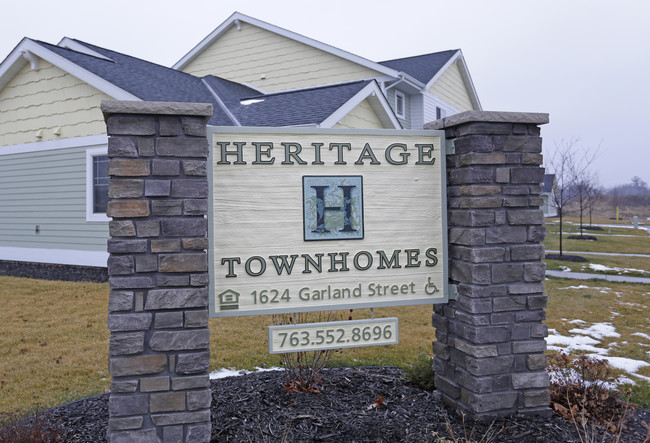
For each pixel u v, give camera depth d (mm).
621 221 52844
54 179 12820
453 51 22031
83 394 5375
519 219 4512
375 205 4660
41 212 13094
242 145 4355
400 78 17562
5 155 13719
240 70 19984
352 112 13234
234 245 4320
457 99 23531
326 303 4516
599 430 4250
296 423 4281
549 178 50969
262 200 4395
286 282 4430
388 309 9758
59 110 12625
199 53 20672
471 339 4414
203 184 3893
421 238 4746
